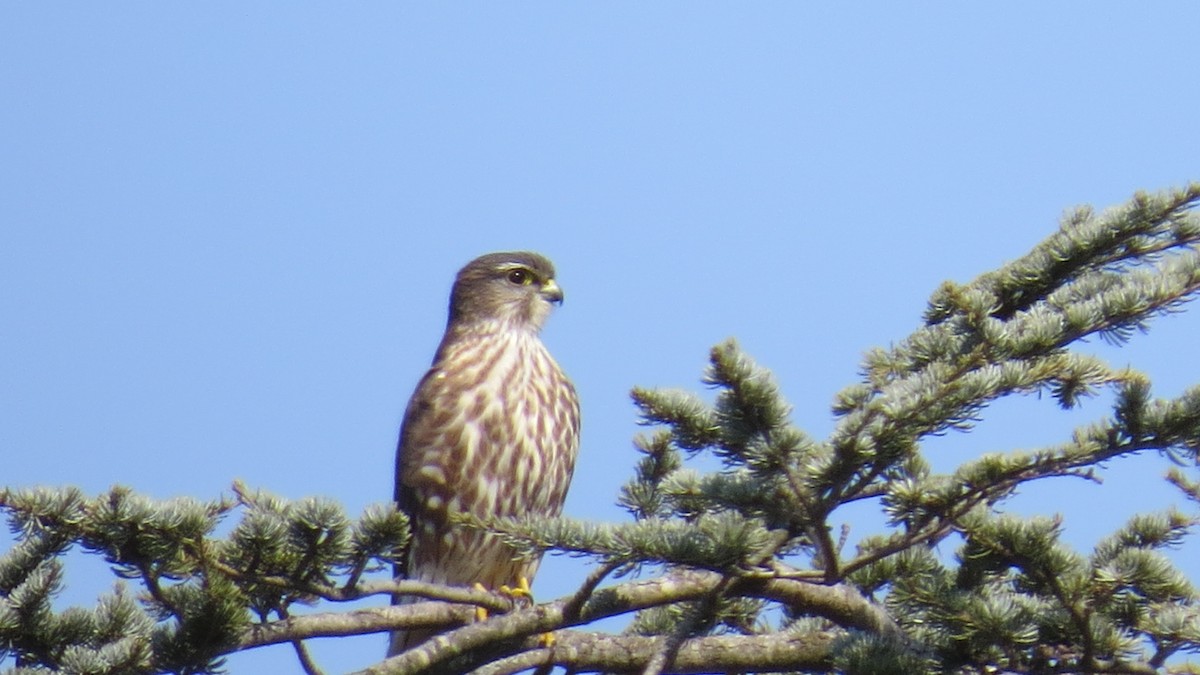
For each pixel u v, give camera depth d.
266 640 9.75
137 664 8.97
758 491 8.84
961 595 9.32
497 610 11.40
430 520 15.27
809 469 8.62
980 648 9.38
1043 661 9.42
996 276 10.77
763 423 8.57
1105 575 9.17
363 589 9.56
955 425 8.67
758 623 12.33
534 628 10.65
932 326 10.02
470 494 15.18
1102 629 9.29
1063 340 9.37
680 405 8.99
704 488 8.96
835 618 11.00
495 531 9.25
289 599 9.71
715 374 8.50
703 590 10.77
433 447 15.24
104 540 8.54
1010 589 10.57
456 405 15.28
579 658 11.19
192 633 8.95
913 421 8.46
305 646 11.22
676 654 10.64
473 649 10.66
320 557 9.19
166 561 8.77
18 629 9.61
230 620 8.93
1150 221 10.36
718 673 11.38
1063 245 10.50
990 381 8.50
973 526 9.11
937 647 9.56
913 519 9.16
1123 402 8.61
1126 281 9.99
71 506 8.46
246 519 9.13
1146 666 9.34
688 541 8.98
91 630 9.78
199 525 8.67
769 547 9.27
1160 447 8.61
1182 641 9.27
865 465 8.69
